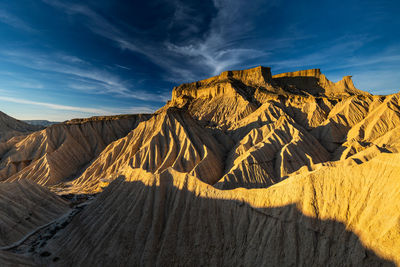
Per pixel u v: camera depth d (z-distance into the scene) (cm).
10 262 2605
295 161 5503
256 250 2256
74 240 3172
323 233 1973
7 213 3728
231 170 5091
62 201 4900
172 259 2564
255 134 7375
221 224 2630
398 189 1750
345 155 5862
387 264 1538
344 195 2059
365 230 1753
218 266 2378
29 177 7556
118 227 2980
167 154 6706
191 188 3019
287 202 2314
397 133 5706
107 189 3703
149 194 3144
